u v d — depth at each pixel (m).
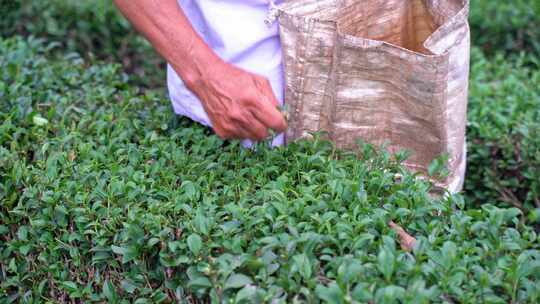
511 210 1.29
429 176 1.45
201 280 1.20
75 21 2.53
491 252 1.26
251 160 1.48
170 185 1.43
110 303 1.34
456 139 1.48
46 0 2.54
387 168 1.46
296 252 1.24
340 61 1.43
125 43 2.51
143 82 2.35
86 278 1.41
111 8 2.54
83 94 1.84
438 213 1.37
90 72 1.96
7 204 1.48
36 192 1.43
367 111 1.47
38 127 1.64
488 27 2.65
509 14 2.66
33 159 1.60
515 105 1.93
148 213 1.33
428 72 1.38
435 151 1.47
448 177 1.48
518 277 1.20
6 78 1.87
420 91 1.41
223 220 1.32
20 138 1.64
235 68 1.45
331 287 1.13
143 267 1.33
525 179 1.81
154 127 1.66
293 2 1.46
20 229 1.43
